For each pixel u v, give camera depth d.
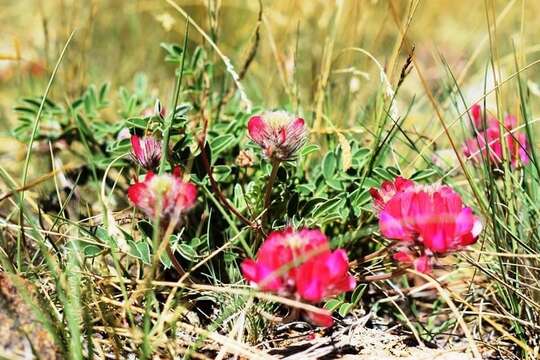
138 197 0.55
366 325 0.61
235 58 0.81
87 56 0.82
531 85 0.73
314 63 0.73
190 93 0.70
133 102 0.68
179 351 0.56
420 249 0.55
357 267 0.61
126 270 0.61
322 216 0.61
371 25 0.84
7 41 0.88
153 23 0.90
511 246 0.61
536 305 0.58
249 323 0.58
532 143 0.62
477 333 0.61
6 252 0.60
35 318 0.55
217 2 0.71
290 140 0.57
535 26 0.97
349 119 0.71
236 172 0.64
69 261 0.58
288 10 0.78
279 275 0.53
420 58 0.97
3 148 0.75
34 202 0.64
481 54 0.94
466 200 0.65
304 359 0.57
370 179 0.62
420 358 0.58
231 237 0.61
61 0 0.81
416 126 0.78
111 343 0.56
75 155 0.69
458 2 1.13
